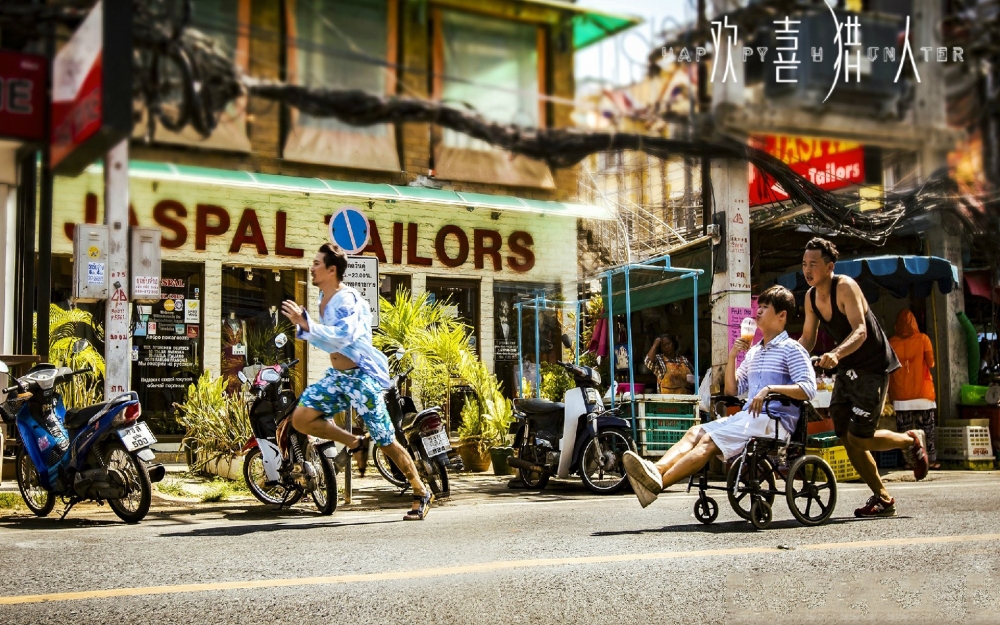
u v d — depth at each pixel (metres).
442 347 11.23
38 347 9.42
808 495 6.42
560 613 3.86
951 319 13.02
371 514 7.66
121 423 7.16
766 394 6.21
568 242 12.01
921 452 7.02
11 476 9.62
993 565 4.87
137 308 11.51
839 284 6.72
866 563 4.93
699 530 6.22
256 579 4.62
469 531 6.33
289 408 7.76
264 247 11.72
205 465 10.23
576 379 9.50
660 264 11.98
